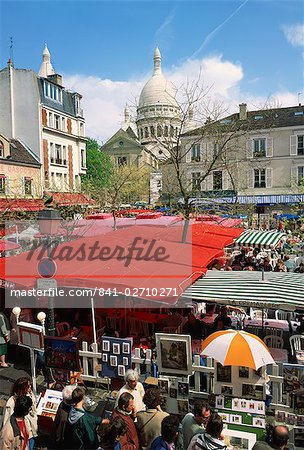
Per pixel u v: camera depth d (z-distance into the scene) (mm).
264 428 5395
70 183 42344
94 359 7047
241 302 6945
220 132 27516
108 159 62062
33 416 5316
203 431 4809
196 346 8086
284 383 5676
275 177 41719
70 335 8570
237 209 30531
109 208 33531
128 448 4707
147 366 6789
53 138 39531
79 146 44531
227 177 40688
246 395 5641
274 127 41219
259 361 5293
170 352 5973
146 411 5105
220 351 5441
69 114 42438
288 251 20531
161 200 40750
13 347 8906
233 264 15367
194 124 31297
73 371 6602
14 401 5137
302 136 40750
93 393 6816
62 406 5117
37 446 5734
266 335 8914
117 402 5141
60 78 42344
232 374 5707
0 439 4789
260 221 33906
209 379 6105
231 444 5398
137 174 60281
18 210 25688
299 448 5355
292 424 5383
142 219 17094
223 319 9062
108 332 8781
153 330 9141
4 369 8328
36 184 35812
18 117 37625
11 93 37438
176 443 5086
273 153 41500
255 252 18969
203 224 16016
